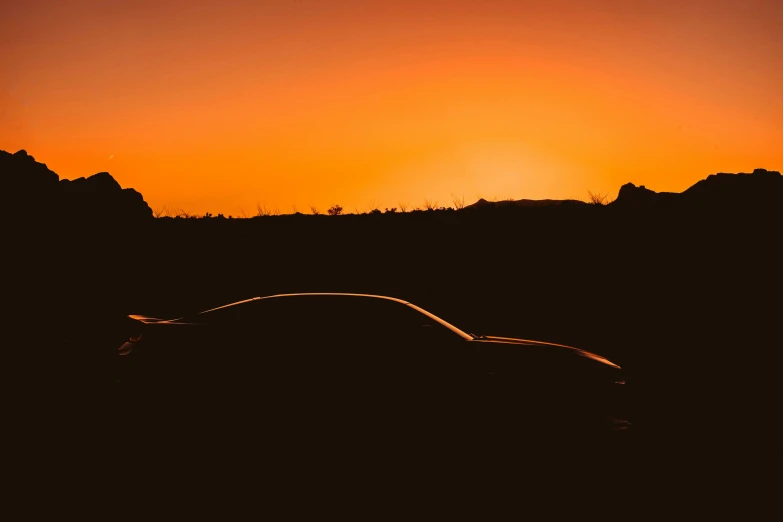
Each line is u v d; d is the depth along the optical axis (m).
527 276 16.75
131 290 15.88
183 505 4.61
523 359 5.58
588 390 5.36
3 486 4.94
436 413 5.26
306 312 5.95
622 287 15.55
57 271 16.36
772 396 7.89
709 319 12.74
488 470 5.09
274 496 4.82
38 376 7.11
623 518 4.51
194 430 5.42
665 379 8.65
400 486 5.06
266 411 5.38
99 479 5.13
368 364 5.53
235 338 5.75
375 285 16.42
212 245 21.38
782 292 14.56
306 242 21.45
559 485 5.04
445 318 12.79
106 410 6.04
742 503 4.80
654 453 5.91
